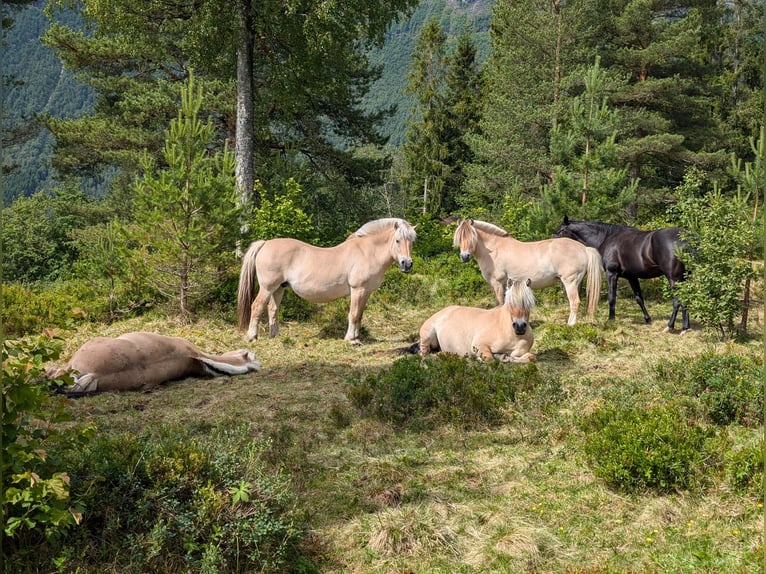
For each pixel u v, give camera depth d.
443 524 4.34
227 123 21.09
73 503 3.63
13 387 3.54
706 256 9.34
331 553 4.08
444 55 46.72
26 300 10.77
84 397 6.57
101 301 10.91
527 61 26.00
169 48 20.03
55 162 23.28
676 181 27.98
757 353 8.32
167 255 10.54
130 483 3.91
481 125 27.03
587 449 5.15
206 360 7.66
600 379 7.31
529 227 13.87
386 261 9.68
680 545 4.07
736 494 4.62
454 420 6.15
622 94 24.34
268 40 16.45
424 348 8.88
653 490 4.75
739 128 31.80
